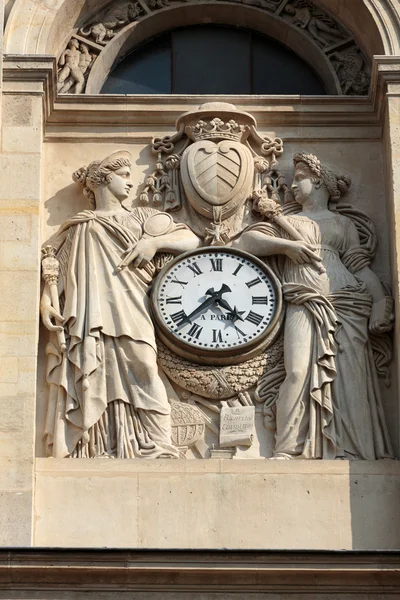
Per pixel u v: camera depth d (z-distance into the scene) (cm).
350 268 2672
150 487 2500
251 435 2567
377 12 2805
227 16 2914
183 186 2714
